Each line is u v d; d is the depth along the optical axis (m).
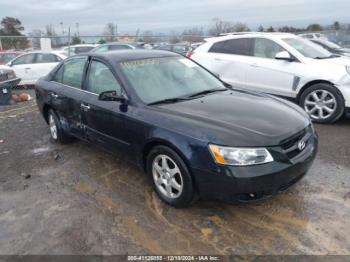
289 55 6.20
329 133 5.43
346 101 5.64
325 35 21.62
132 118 3.52
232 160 2.78
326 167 4.14
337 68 5.77
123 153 3.84
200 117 3.18
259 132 2.93
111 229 3.05
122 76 3.83
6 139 5.79
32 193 3.79
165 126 3.19
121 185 3.88
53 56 11.81
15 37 19.92
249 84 6.82
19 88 11.63
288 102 3.97
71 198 3.63
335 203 3.33
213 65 7.29
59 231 3.06
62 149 5.13
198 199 3.35
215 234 2.93
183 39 25.70
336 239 2.81
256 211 3.25
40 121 6.92
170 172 3.27
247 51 6.90
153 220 3.16
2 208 3.51
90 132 4.34
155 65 4.20
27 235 3.04
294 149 3.05
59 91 4.86
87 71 4.43
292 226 3.00
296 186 3.69
